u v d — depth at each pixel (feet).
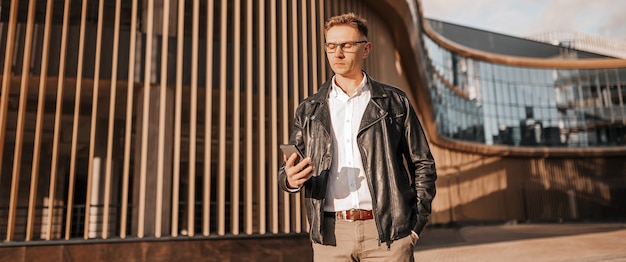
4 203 39.70
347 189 6.06
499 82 99.35
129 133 24.11
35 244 21.53
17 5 24.14
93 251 22.39
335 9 31.99
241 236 24.89
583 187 98.48
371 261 5.98
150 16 25.46
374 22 40.37
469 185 89.15
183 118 35.19
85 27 24.77
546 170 98.27
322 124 6.28
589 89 103.96
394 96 6.38
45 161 42.65
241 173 42.60
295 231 26.53
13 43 23.67
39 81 24.79
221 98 26.11
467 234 61.05
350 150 6.15
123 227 23.39
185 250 23.82
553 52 126.41
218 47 27.45
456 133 88.28
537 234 58.70
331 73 29.58
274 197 26.35
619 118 102.27
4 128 22.84
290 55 28.43
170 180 25.08
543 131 99.76
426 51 74.74
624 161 100.48
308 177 5.64
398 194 5.86
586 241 46.19
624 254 33.19
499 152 93.45
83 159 45.52
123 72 25.07
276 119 27.12
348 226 6.00
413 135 6.26
